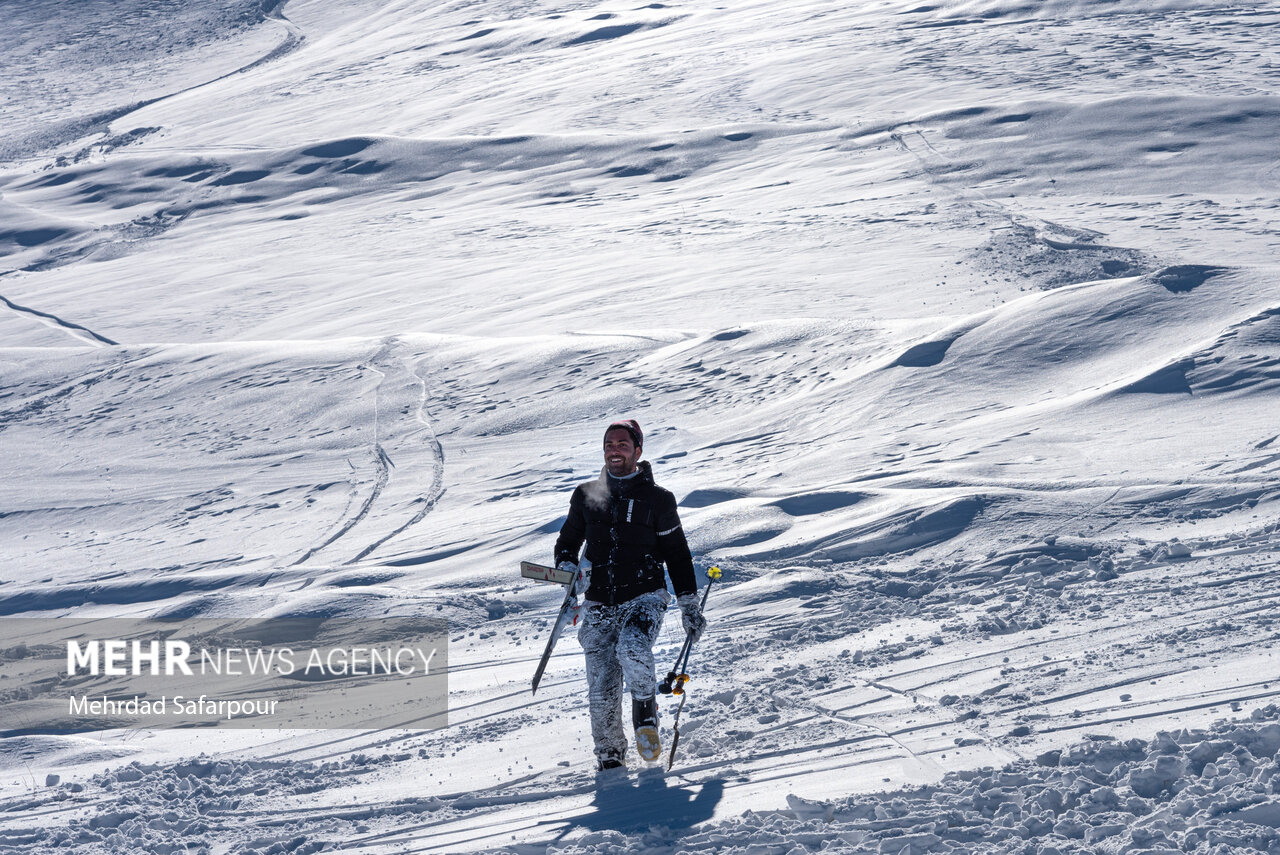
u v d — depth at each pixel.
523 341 90.81
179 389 91.75
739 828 14.38
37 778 22.22
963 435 51.94
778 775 16.64
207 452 76.75
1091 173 151.88
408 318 121.75
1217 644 20.22
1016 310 68.12
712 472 55.31
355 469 68.44
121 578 52.38
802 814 14.63
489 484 61.62
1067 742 16.25
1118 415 49.88
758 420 63.91
